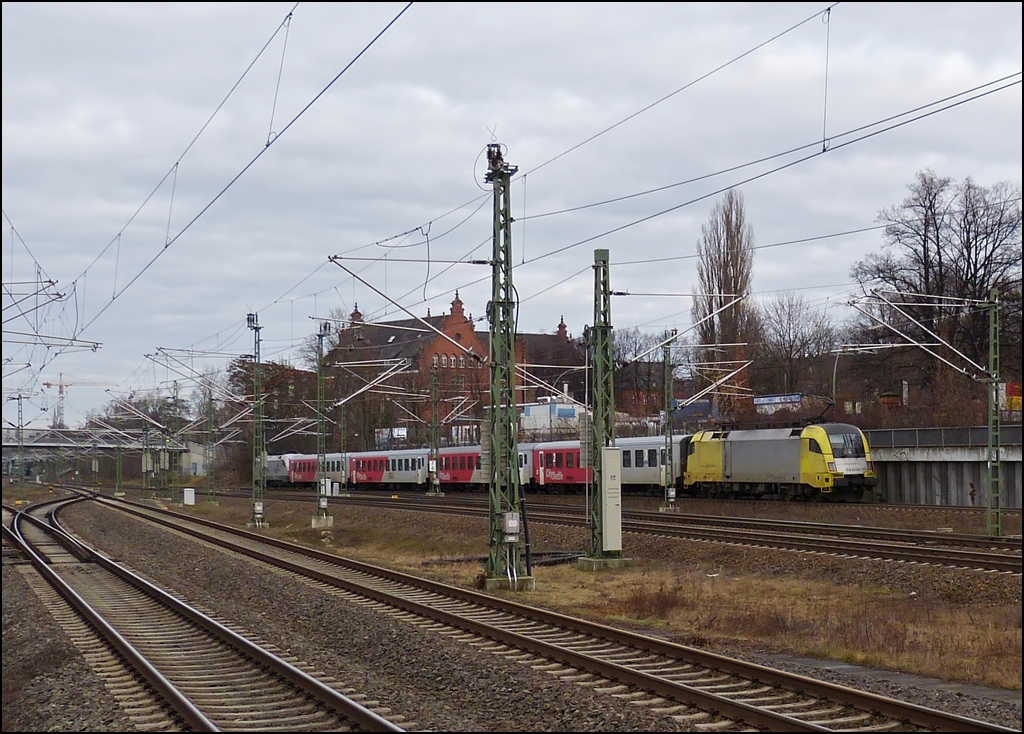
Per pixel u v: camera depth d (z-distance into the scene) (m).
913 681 14.85
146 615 21.97
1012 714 12.58
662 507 51.38
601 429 30.66
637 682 13.87
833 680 14.29
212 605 23.08
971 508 42.44
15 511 68.25
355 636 18.27
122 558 36.06
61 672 15.48
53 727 12.47
